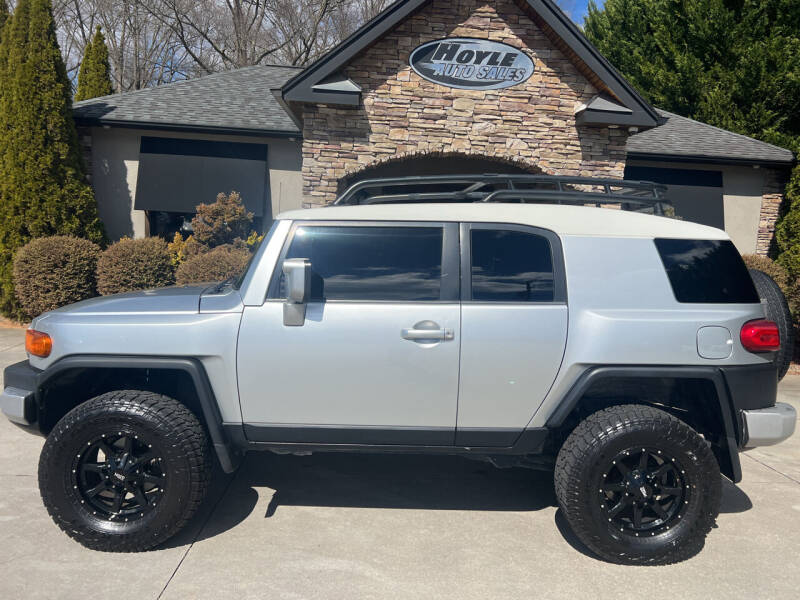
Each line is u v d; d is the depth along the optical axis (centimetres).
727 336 330
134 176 1150
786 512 395
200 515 368
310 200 955
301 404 333
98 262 955
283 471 439
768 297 388
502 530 360
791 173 1130
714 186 1244
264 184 1144
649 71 1716
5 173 1020
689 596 296
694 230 349
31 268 934
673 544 320
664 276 338
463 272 338
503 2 938
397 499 399
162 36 2934
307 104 934
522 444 339
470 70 948
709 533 363
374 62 936
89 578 297
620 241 344
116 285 943
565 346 329
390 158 959
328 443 340
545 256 341
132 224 1159
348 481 425
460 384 330
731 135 1324
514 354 329
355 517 371
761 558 334
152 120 1109
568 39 908
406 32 933
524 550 337
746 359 332
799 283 1016
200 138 1152
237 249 1002
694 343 328
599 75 920
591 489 317
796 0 1395
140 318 335
